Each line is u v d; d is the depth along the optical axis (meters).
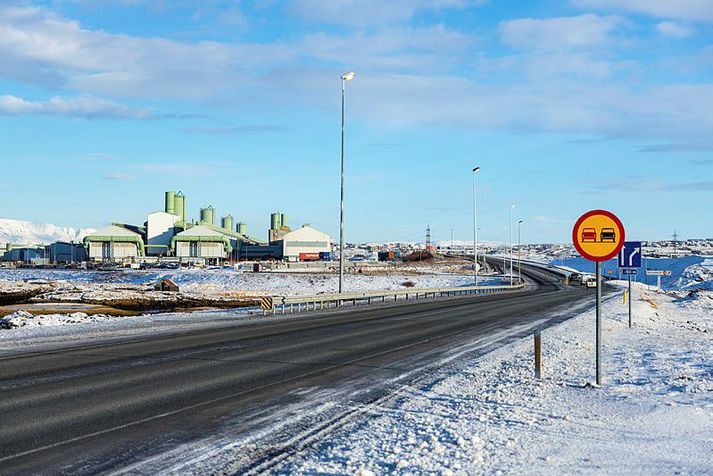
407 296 55.00
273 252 177.88
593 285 88.81
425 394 11.91
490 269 149.88
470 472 7.00
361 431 9.08
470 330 25.52
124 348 18.56
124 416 9.86
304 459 7.72
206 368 14.80
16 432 8.79
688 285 103.12
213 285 84.06
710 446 8.09
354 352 18.19
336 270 122.44
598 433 8.79
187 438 8.68
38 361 15.65
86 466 7.38
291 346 19.48
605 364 16.05
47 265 149.12
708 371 14.77
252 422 9.63
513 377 13.77
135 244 167.50
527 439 8.45
